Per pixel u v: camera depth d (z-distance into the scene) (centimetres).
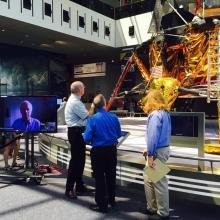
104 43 2336
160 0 1038
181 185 484
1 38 2134
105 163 470
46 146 826
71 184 520
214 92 720
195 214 459
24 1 1742
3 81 2273
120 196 540
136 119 1716
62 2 1991
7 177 632
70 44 2336
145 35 2234
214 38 809
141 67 1046
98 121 460
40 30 1930
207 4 869
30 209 467
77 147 518
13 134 693
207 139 741
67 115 521
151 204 442
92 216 442
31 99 604
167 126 422
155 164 413
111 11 2377
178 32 945
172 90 867
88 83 3281
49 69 2620
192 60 898
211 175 455
